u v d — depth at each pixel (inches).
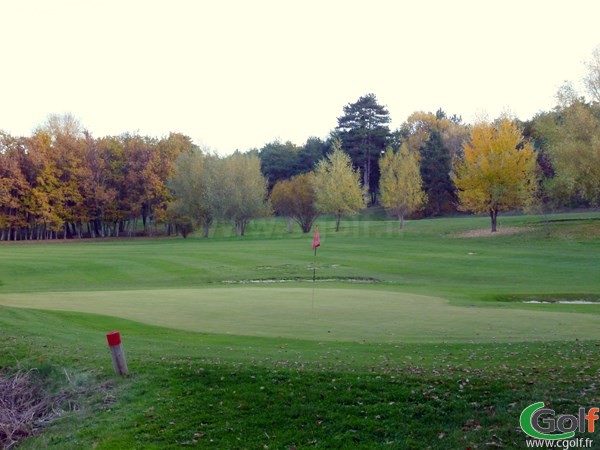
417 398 320.8
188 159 2778.1
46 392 381.1
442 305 697.0
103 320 585.0
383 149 3649.1
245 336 497.7
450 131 3649.1
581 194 1813.5
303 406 321.7
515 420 289.9
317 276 1227.2
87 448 302.5
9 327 526.6
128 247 2090.3
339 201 2455.7
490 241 1833.2
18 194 2765.7
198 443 295.3
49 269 1408.7
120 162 3065.9
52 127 3196.4
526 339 475.5
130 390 358.9
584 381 331.9
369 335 499.8
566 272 1205.1
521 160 1902.1
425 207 3228.3
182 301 736.3
